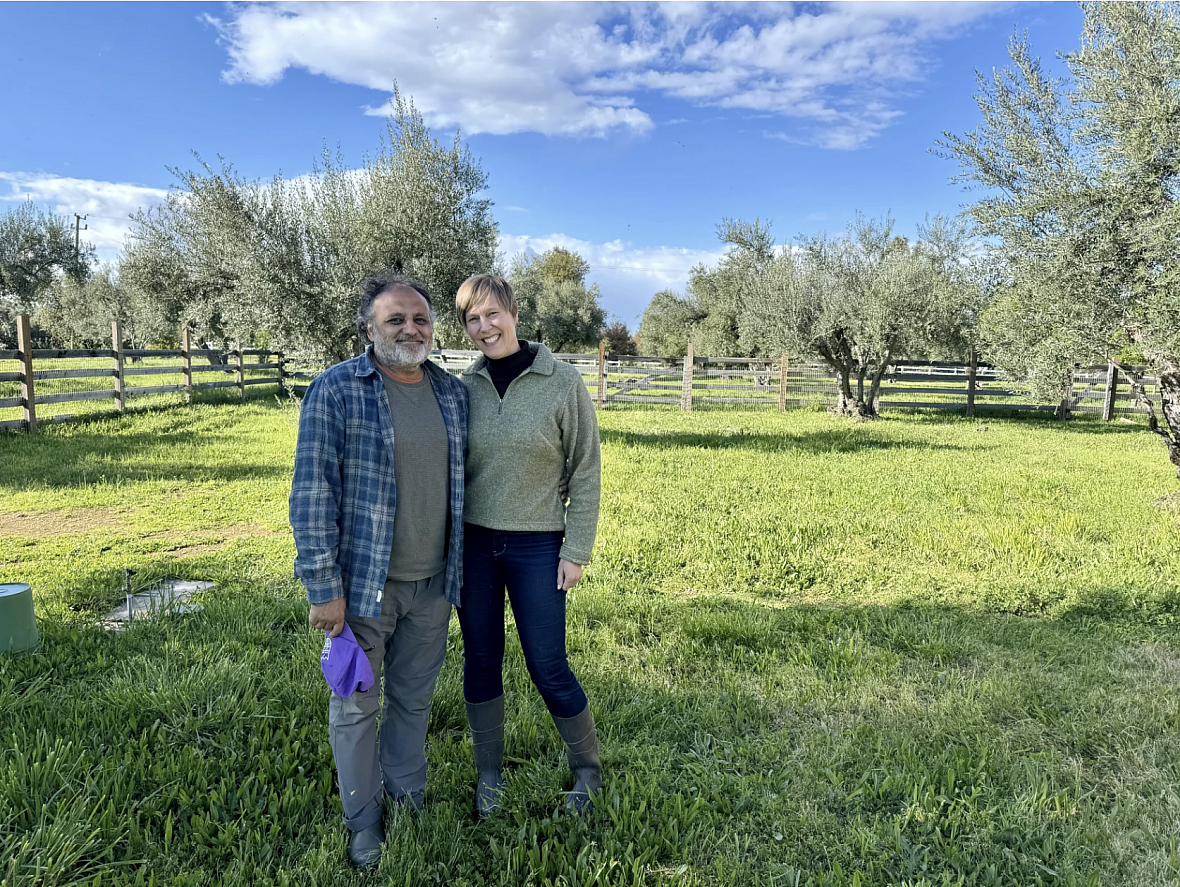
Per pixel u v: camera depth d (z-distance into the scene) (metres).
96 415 12.29
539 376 2.33
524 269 45.03
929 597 4.83
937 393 20.11
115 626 3.86
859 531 6.31
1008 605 4.64
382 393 2.17
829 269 16.73
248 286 9.82
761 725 3.03
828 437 12.70
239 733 2.75
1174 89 6.53
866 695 3.28
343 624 2.11
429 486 2.23
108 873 2.03
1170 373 7.19
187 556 5.41
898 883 2.14
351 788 2.21
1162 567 5.27
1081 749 2.89
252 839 2.20
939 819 2.42
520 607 2.37
